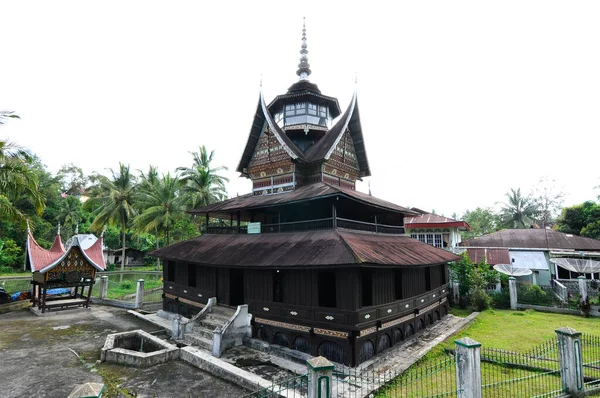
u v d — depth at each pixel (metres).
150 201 42.22
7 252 46.91
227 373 11.02
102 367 12.03
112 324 18.73
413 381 11.34
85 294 29.97
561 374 9.58
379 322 13.48
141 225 41.28
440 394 10.01
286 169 21.31
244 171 23.48
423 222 34.41
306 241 15.12
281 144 20.97
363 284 13.73
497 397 9.70
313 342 13.38
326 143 21.98
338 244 13.42
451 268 25.89
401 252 16.16
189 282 20.72
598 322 19.62
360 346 12.54
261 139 22.95
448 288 22.83
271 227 18.52
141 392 10.04
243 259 15.49
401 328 15.41
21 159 21.70
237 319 15.30
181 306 20.98
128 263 60.81
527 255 29.78
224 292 18.20
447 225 33.47
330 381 7.20
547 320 20.25
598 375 11.15
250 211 21.12
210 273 19.16
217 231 22.05
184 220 45.56
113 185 44.78
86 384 5.38
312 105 25.00
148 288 34.88
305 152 23.30
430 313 19.06
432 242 34.84
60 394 9.86
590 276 27.75
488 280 26.34
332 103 25.66
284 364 12.91
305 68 25.09
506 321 20.08
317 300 13.47
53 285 21.98
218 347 13.94
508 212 52.59
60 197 61.16
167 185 42.06
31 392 9.97
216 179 41.66
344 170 23.17
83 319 19.84
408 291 16.67
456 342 7.84
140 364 12.08
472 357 7.56
